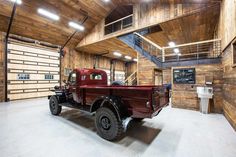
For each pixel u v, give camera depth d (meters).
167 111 5.30
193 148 2.54
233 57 3.62
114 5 8.80
